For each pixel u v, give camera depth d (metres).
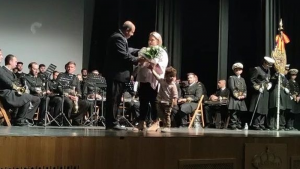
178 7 8.79
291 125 7.63
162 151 3.22
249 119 7.41
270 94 7.12
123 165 3.04
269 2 8.24
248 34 8.65
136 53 4.83
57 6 8.87
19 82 6.12
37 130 3.83
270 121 7.20
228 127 7.08
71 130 4.05
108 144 2.99
